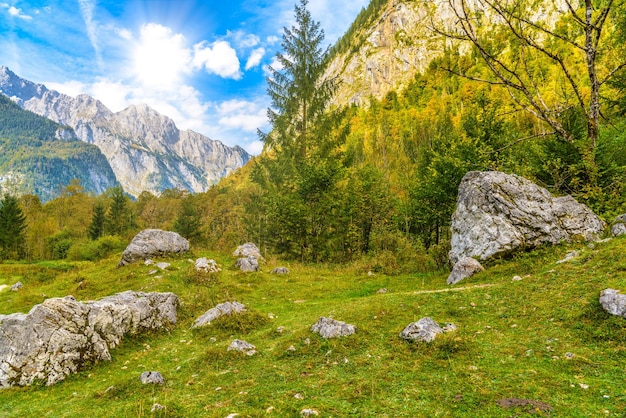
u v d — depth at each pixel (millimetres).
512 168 24641
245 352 9641
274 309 16219
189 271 22062
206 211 105000
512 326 9102
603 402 5418
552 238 15562
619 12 19281
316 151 38406
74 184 114188
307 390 6910
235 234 71562
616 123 19625
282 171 39688
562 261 12617
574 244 14906
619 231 14102
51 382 9359
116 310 12148
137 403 6938
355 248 40219
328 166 36188
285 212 35938
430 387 6492
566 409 5305
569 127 21188
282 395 6758
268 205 39969
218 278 21750
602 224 16219
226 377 8172
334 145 39156
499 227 16328
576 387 5957
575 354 7152
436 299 11820
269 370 8289
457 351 7879
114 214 101188
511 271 14195
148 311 13547
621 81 20094
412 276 20516
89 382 9344
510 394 5906
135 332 12570
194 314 15742
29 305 19688
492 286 12109
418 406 5848
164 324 13891
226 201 98875
